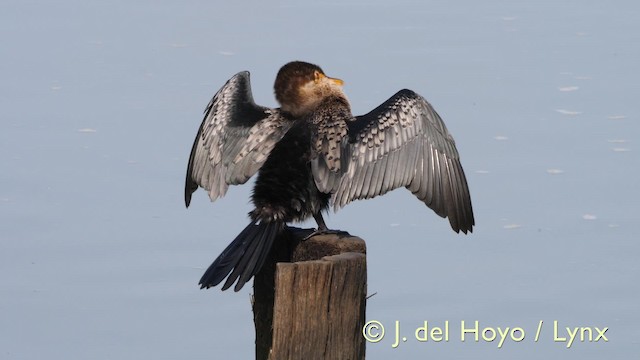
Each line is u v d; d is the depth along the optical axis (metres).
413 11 28.95
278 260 10.11
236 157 10.45
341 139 10.27
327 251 9.80
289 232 10.15
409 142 10.45
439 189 10.48
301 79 10.77
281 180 10.12
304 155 10.23
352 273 8.70
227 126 10.66
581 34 27.30
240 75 11.12
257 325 10.25
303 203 10.13
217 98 10.95
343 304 8.71
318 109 10.55
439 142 10.53
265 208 10.01
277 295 8.57
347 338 8.77
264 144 10.38
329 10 28.92
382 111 10.52
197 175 10.70
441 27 27.81
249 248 9.77
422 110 10.56
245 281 9.50
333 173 10.12
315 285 8.59
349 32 27.41
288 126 10.47
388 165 10.34
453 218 10.51
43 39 27.34
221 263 9.66
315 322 8.63
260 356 10.24
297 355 8.65
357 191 10.20
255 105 10.81
